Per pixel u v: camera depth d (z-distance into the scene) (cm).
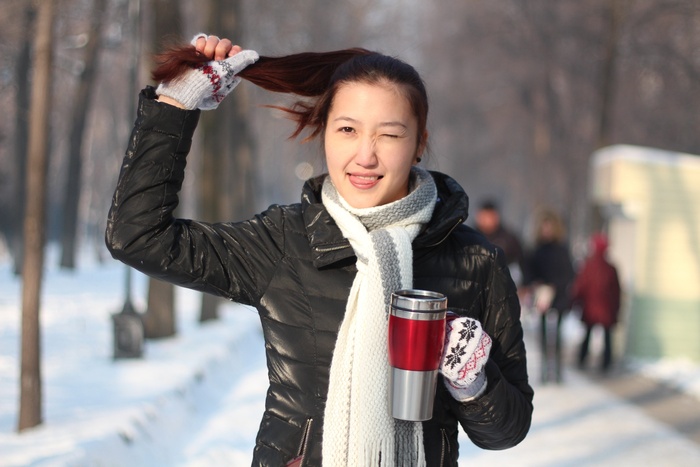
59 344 1168
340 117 217
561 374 1013
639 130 3262
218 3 1642
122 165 225
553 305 991
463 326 204
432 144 267
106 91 3681
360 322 212
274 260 231
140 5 1221
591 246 1124
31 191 675
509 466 647
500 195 6322
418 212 222
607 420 812
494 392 214
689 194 1150
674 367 1091
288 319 226
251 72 236
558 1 3008
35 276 658
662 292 1156
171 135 224
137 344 1015
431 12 4491
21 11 1529
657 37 2603
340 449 210
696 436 755
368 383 208
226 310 1775
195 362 1002
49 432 625
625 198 1149
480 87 4253
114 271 3105
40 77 690
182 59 227
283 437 221
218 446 661
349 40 3469
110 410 701
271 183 5806
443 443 225
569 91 3359
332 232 225
